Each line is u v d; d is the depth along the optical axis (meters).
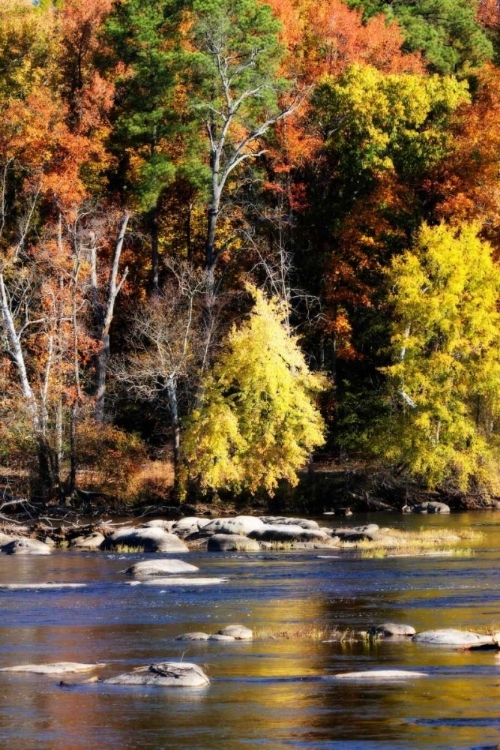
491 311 60.91
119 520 53.97
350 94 71.69
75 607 26.72
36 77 73.25
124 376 63.28
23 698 16.78
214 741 14.21
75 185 69.69
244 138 73.50
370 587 29.75
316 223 73.81
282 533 42.69
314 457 66.94
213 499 58.59
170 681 17.64
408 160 70.94
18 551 40.88
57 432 56.84
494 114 71.00
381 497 60.84
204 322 63.47
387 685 17.31
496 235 67.75
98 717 15.55
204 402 58.06
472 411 61.12
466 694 16.56
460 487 59.22
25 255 63.78
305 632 22.56
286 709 15.84
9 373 61.53
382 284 67.44
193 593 29.09
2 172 70.62
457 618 24.14
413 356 60.19
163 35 72.81
